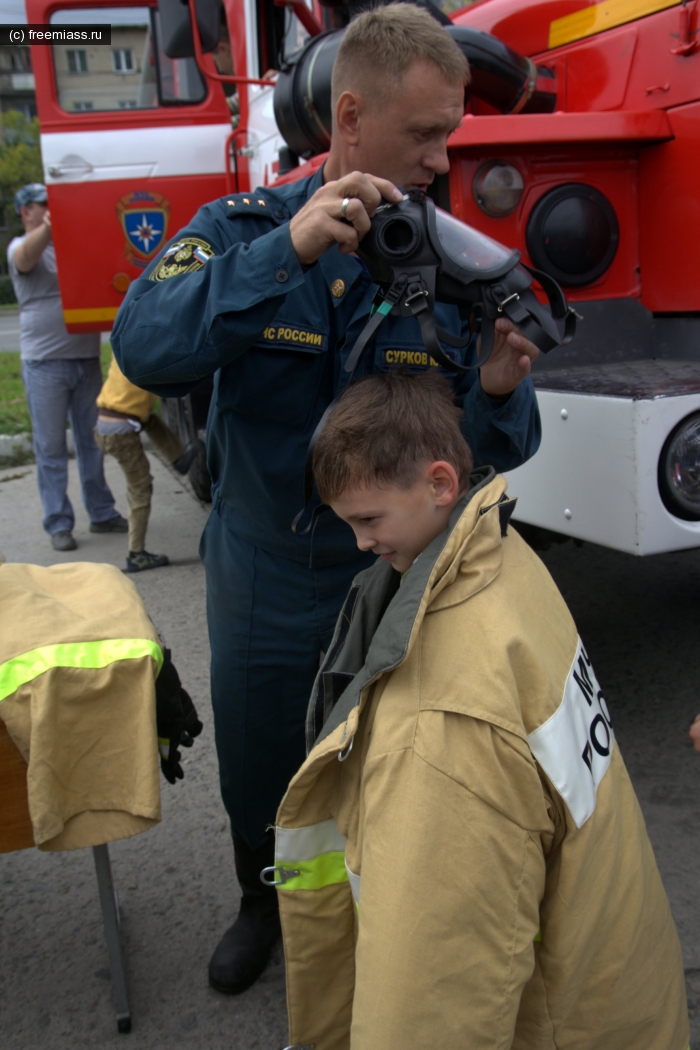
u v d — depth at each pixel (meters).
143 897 2.05
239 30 3.60
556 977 1.09
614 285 2.34
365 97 1.31
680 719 2.64
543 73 2.56
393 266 1.19
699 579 3.68
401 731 0.99
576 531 1.94
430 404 1.09
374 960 0.96
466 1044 0.96
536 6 2.66
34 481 6.12
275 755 1.70
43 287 4.24
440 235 1.18
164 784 2.51
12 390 9.62
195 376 1.30
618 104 2.38
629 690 2.83
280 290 1.23
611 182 2.29
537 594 1.14
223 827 2.30
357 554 1.60
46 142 3.81
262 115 3.52
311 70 2.30
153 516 5.12
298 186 1.53
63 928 1.97
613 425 1.79
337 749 1.04
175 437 4.09
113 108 3.85
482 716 0.96
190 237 1.40
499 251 1.21
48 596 1.57
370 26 1.29
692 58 2.15
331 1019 1.28
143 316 1.29
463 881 0.95
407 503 1.07
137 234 3.92
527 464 2.05
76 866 2.18
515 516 2.12
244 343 1.27
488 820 0.96
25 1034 1.69
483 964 0.96
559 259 2.24
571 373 2.21
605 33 2.43
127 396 3.84
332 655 1.27
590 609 3.46
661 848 2.10
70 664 1.37
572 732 1.06
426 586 1.00
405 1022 0.94
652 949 1.16
